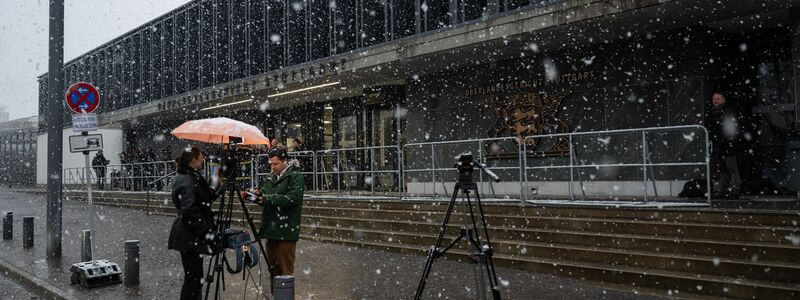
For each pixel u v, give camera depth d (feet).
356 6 66.28
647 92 45.73
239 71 85.81
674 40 44.42
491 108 55.47
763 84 45.06
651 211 30.17
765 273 23.65
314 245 39.91
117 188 100.07
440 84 60.03
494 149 54.85
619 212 31.37
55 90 36.99
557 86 50.90
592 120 48.70
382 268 30.99
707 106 43.01
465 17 55.93
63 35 37.35
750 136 44.80
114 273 28.32
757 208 28.78
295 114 86.12
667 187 44.19
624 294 24.34
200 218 20.68
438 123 60.03
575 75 49.78
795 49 39.22
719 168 37.11
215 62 89.81
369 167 71.97
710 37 43.96
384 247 37.11
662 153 44.65
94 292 26.61
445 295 24.59
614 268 26.96
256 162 60.95
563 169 50.26
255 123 92.73
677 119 44.06
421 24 59.82
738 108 45.27
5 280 31.89
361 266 31.65
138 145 123.34
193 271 21.13
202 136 30.83
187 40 97.50
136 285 28.02
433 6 59.41
